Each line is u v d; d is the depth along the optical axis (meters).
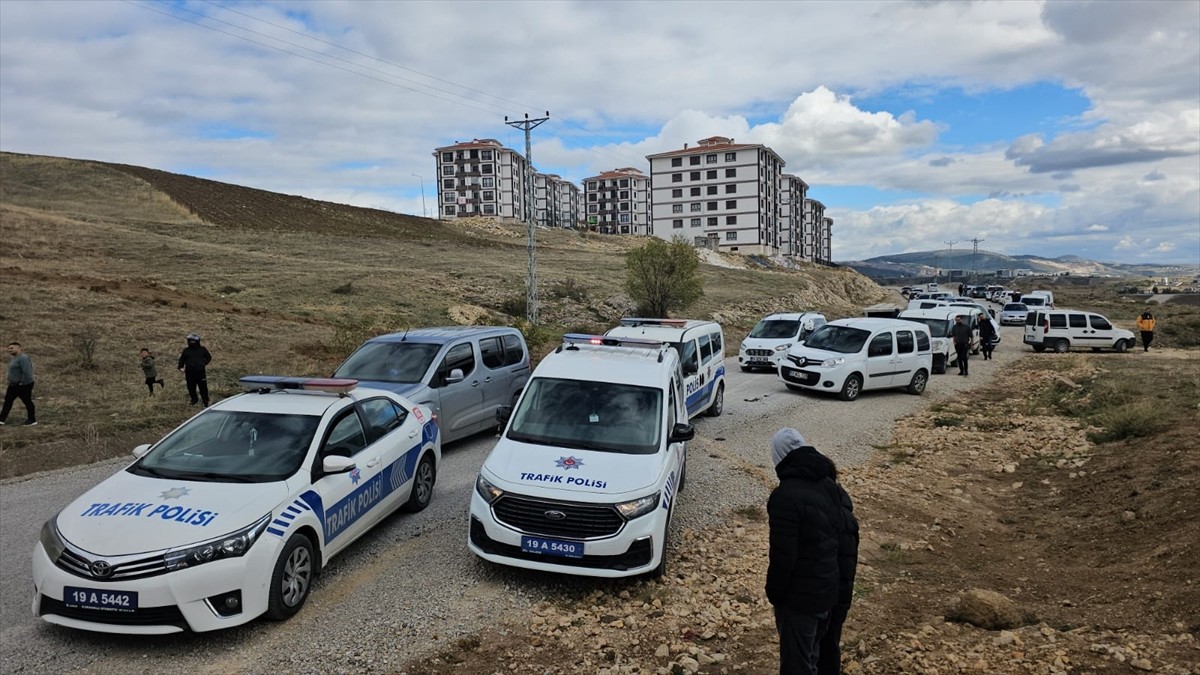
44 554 4.67
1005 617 4.90
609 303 38.69
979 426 12.82
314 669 4.39
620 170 148.62
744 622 5.11
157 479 5.32
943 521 7.82
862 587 5.83
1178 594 5.02
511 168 126.38
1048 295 45.56
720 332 14.48
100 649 4.64
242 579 4.66
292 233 54.84
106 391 13.92
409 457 7.26
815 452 3.53
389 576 5.88
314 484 5.52
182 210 55.50
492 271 44.28
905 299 84.31
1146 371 17.66
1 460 9.70
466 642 4.74
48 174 61.44
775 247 118.81
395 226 73.06
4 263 28.86
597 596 5.52
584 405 6.91
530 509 5.68
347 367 10.41
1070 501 8.30
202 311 24.34
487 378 11.27
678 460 7.05
